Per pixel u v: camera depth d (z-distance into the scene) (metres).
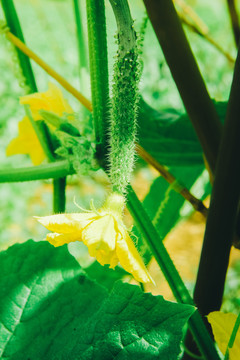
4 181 0.29
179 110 0.46
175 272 0.26
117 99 0.24
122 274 0.38
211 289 0.28
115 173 0.25
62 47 1.67
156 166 0.32
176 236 1.36
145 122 0.38
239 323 0.23
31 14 1.86
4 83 1.53
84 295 0.26
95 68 0.27
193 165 0.40
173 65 0.27
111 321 0.24
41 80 1.46
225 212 0.26
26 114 0.34
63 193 0.34
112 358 0.23
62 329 0.25
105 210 0.24
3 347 0.25
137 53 0.24
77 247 0.33
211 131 0.28
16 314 0.26
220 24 1.80
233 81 0.26
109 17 0.29
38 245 0.27
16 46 0.34
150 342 0.23
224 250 0.27
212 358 0.26
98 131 0.29
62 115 0.31
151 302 0.24
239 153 0.26
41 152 0.36
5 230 1.25
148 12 0.27
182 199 0.38
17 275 0.27
